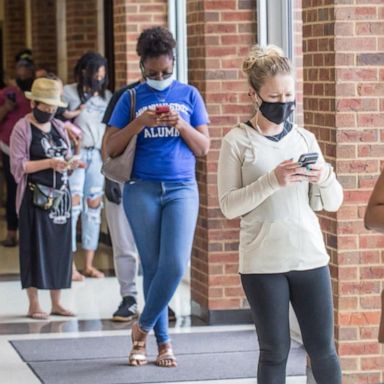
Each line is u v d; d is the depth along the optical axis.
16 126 16.88
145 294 14.06
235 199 10.19
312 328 10.28
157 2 21.44
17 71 24.00
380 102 12.89
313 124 13.46
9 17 38.91
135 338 14.40
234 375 13.91
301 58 15.83
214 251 16.88
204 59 16.88
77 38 27.70
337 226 12.91
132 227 13.81
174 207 13.57
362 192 12.91
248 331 16.41
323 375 10.38
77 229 25.47
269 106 10.20
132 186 13.70
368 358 13.01
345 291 12.95
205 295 17.06
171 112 13.41
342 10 12.80
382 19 12.84
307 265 10.18
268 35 16.67
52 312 17.70
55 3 31.97
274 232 10.16
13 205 25.03
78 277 20.56
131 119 13.82
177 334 16.28
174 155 13.61
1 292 19.81
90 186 20.55
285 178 9.95
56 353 15.17
